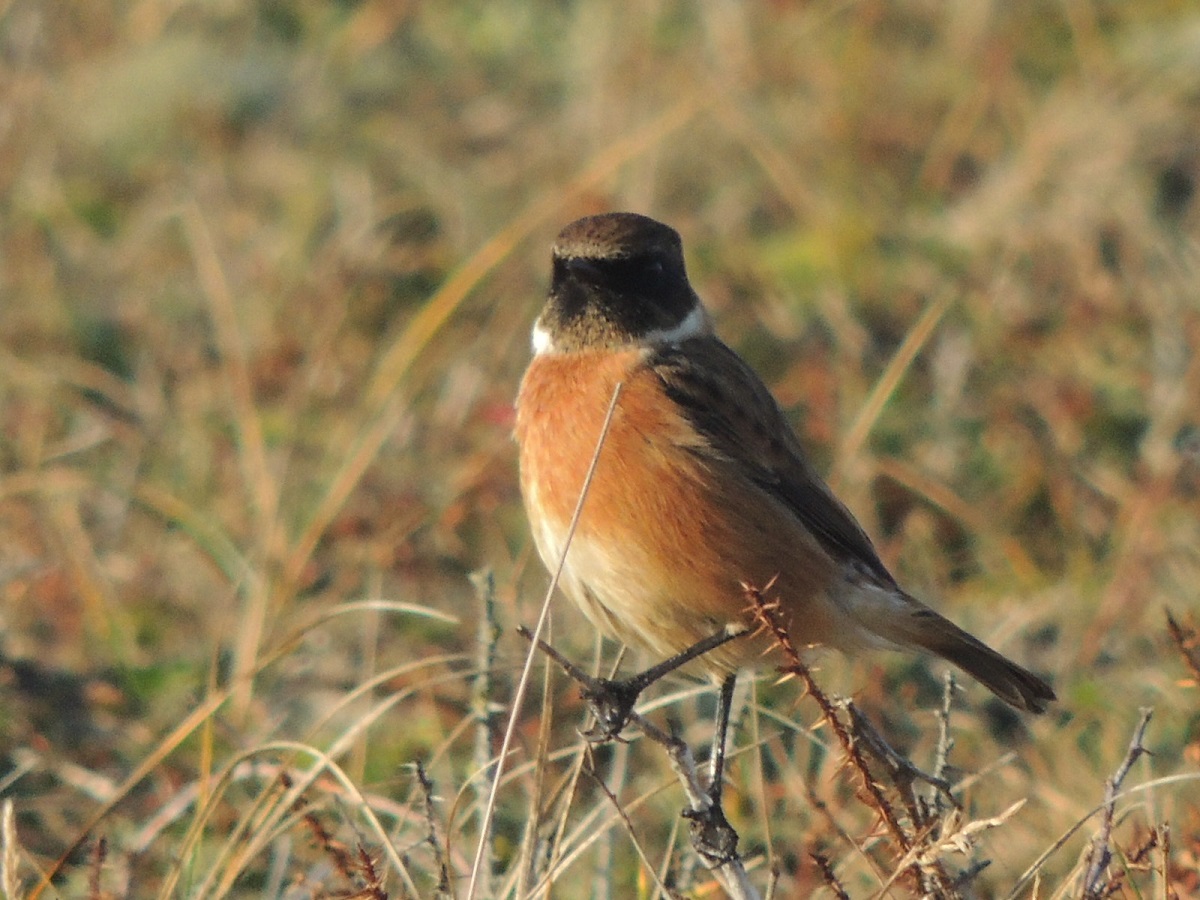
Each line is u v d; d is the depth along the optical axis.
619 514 9.63
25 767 10.55
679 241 10.27
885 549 12.77
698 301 10.34
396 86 18.19
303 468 13.62
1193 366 13.71
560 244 10.03
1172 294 14.66
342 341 14.82
